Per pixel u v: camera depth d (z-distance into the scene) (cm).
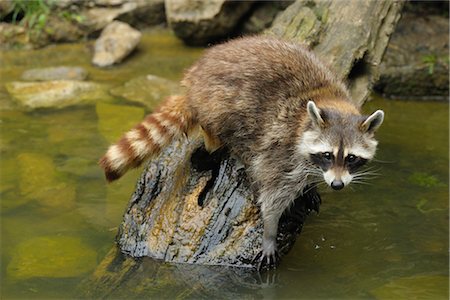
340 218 736
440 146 902
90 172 812
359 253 673
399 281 630
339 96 637
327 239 695
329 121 590
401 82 1072
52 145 871
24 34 1210
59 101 998
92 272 632
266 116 611
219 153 651
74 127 921
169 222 641
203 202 636
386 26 802
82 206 745
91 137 893
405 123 980
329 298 602
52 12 1234
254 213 626
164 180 659
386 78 1070
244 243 624
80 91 1026
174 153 667
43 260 653
